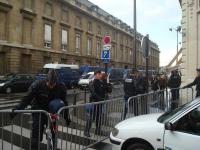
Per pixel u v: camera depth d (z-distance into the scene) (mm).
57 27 43969
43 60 40344
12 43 34438
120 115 9164
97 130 7984
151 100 11438
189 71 17656
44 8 40562
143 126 5688
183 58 18062
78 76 35844
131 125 5840
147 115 6414
